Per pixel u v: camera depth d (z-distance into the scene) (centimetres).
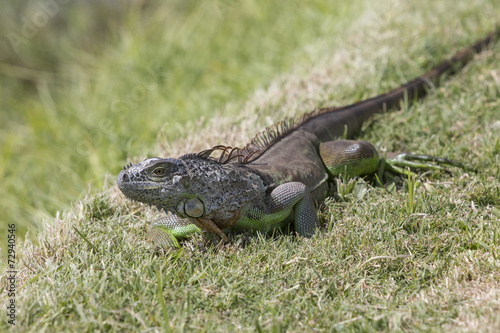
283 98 1322
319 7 2067
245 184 775
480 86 1199
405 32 1545
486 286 661
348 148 931
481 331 569
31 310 641
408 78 1323
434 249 738
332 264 712
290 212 813
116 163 1305
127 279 685
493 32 1417
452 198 842
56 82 2198
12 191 1452
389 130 1091
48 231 878
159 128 1504
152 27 2211
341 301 657
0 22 2383
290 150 920
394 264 717
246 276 701
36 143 1716
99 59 2209
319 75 1416
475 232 759
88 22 2450
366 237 756
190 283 694
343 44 1634
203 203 738
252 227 795
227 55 1933
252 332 601
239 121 1218
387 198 861
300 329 612
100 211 902
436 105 1173
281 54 1859
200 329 611
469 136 1043
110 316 625
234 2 2191
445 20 1568
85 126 1648
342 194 895
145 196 714
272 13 2128
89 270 710
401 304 646
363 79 1336
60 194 1320
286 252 737
